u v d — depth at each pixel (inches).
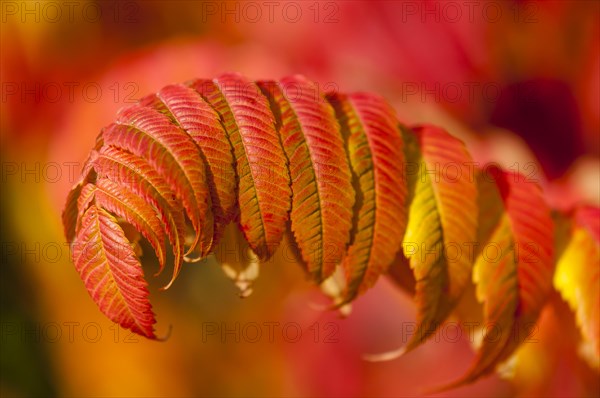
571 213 28.2
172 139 24.9
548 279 27.2
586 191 35.8
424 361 41.1
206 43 34.8
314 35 36.4
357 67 36.3
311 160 25.6
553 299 29.0
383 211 26.1
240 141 25.3
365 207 26.1
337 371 43.2
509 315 27.1
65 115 35.4
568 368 32.5
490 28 37.6
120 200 24.7
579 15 37.2
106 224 24.7
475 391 37.4
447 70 37.0
